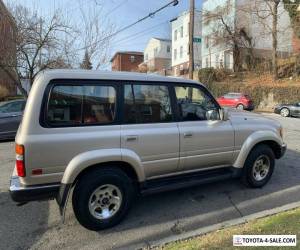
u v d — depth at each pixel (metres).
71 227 4.36
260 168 5.66
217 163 5.20
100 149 4.08
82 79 4.03
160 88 4.61
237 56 36.38
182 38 49.50
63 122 3.91
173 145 4.62
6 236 4.13
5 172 6.87
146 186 4.56
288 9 33.38
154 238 4.04
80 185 4.05
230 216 4.61
